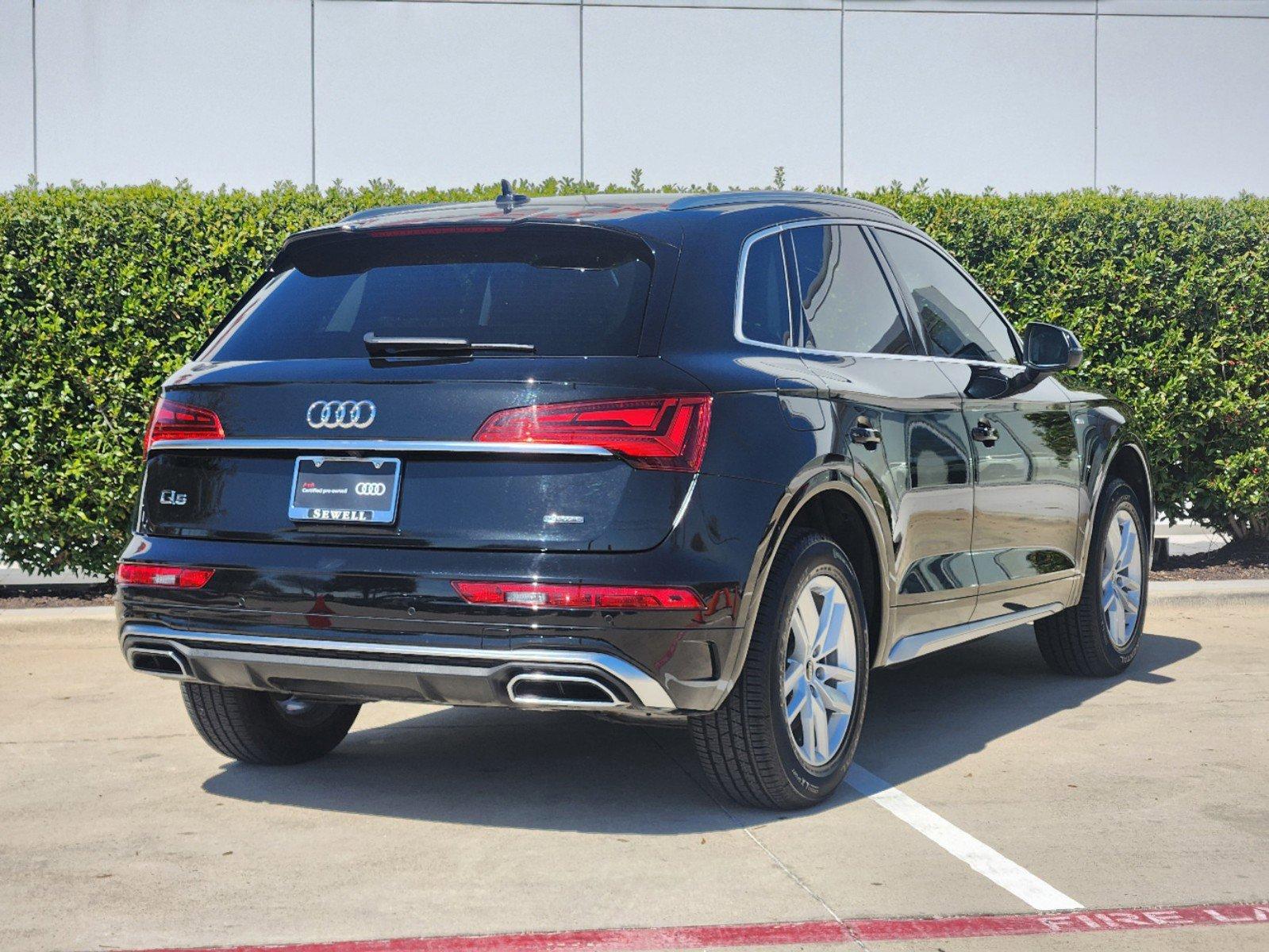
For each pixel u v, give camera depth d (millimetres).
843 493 4305
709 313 4059
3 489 7871
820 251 4730
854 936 3242
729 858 3805
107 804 4418
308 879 3670
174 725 5527
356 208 8164
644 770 4789
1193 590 8211
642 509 3697
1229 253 8703
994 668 6629
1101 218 8594
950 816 4211
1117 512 6320
